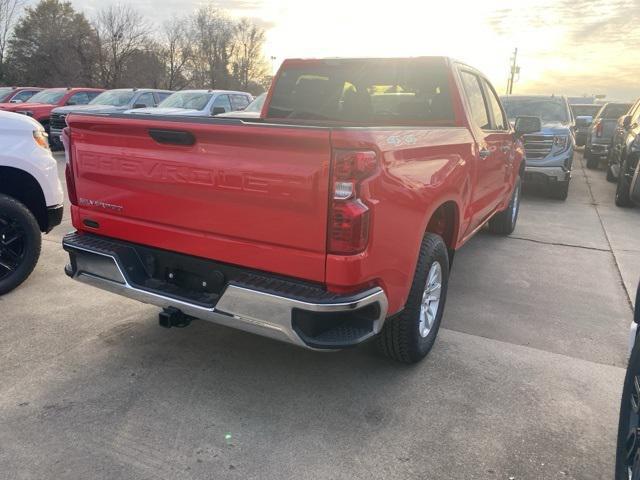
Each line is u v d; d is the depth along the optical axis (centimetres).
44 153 502
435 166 336
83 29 4872
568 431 299
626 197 950
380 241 276
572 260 630
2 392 324
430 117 449
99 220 346
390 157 279
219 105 1480
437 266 366
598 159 1622
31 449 275
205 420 303
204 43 6241
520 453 280
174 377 346
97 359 366
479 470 267
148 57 5097
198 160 291
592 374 361
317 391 334
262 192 274
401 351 349
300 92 520
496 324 440
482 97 509
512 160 619
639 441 220
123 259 331
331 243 263
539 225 815
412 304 335
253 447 281
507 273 576
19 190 501
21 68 5225
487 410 317
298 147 261
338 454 277
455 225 403
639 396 225
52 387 331
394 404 321
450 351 389
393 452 279
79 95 1803
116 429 293
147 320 428
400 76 459
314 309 261
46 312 439
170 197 308
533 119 618
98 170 336
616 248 688
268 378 348
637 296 256
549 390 340
